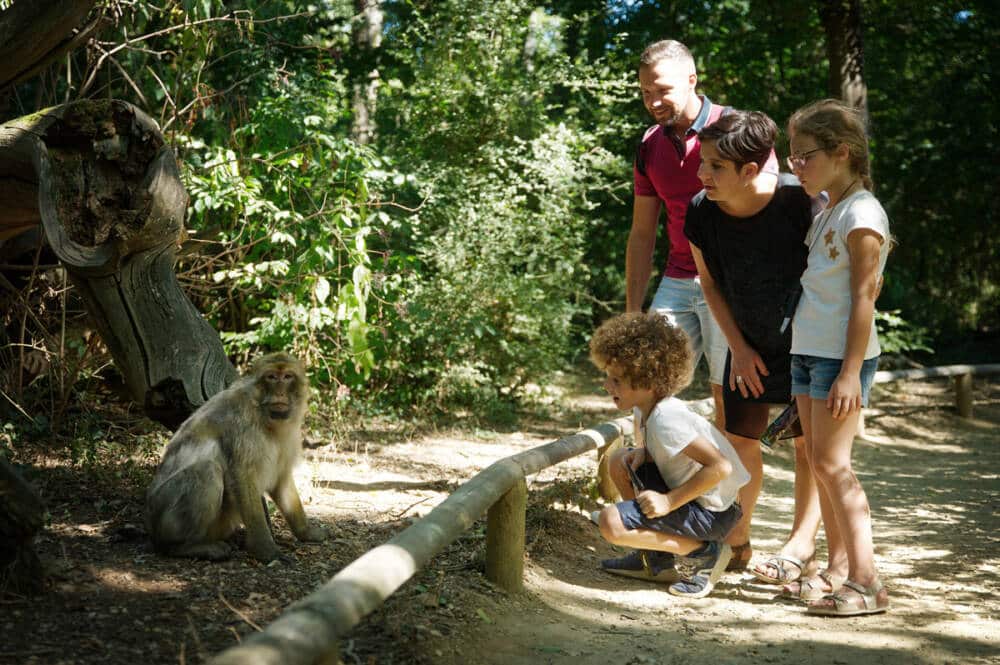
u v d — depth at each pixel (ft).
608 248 52.65
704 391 44.42
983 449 34.12
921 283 58.44
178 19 25.41
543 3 47.83
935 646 11.77
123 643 10.10
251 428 13.39
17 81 16.35
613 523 13.34
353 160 27.37
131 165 14.61
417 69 41.45
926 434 37.11
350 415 27.68
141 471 18.01
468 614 11.76
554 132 37.11
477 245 34.30
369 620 11.15
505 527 12.92
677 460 13.26
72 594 11.46
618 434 19.19
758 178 13.87
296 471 19.72
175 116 24.95
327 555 13.75
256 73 27.14
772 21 46.50
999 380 48.49
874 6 48.08
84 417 21.83
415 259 31.37
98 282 14.58
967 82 53.47
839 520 13.21
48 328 23.41
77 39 16.78
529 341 35.14
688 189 16.72
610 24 47.78
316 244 25.30
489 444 27.09
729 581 14.80
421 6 41.14
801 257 14.24
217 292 28.71
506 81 40.16
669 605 13.46
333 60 31.32
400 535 9.61
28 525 10.99
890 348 39.99
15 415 21.02
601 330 13.69
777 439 15.25
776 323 14.57
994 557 16.88
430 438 27.22
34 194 15.08
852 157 13.12
